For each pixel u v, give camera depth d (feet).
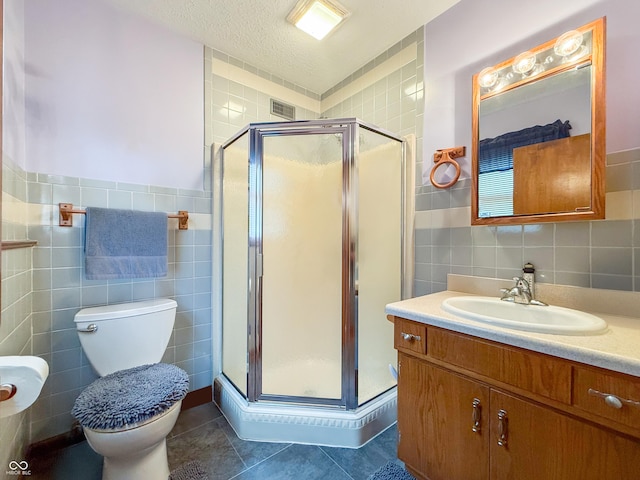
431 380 3.93
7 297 3.61
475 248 5.20
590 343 2.84
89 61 5.18
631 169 3.71
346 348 5.28
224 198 6.49
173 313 5.50
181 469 4.43
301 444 4.98
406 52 6.30
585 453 2.75
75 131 5.05
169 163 6.05
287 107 7.86
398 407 4.32
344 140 5.49
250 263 5.53
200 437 5.17
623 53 3.76
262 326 5.59
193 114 6.35
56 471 4.39
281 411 5.08
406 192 6.19
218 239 6.56
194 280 6.35
